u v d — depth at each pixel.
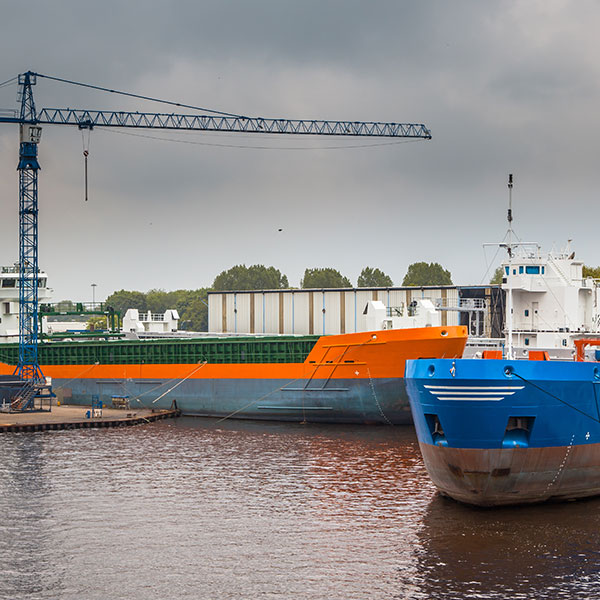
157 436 70.81
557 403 41.25
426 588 34.28
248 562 37.69
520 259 90.19
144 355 90.44
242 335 111.69
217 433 72.19
